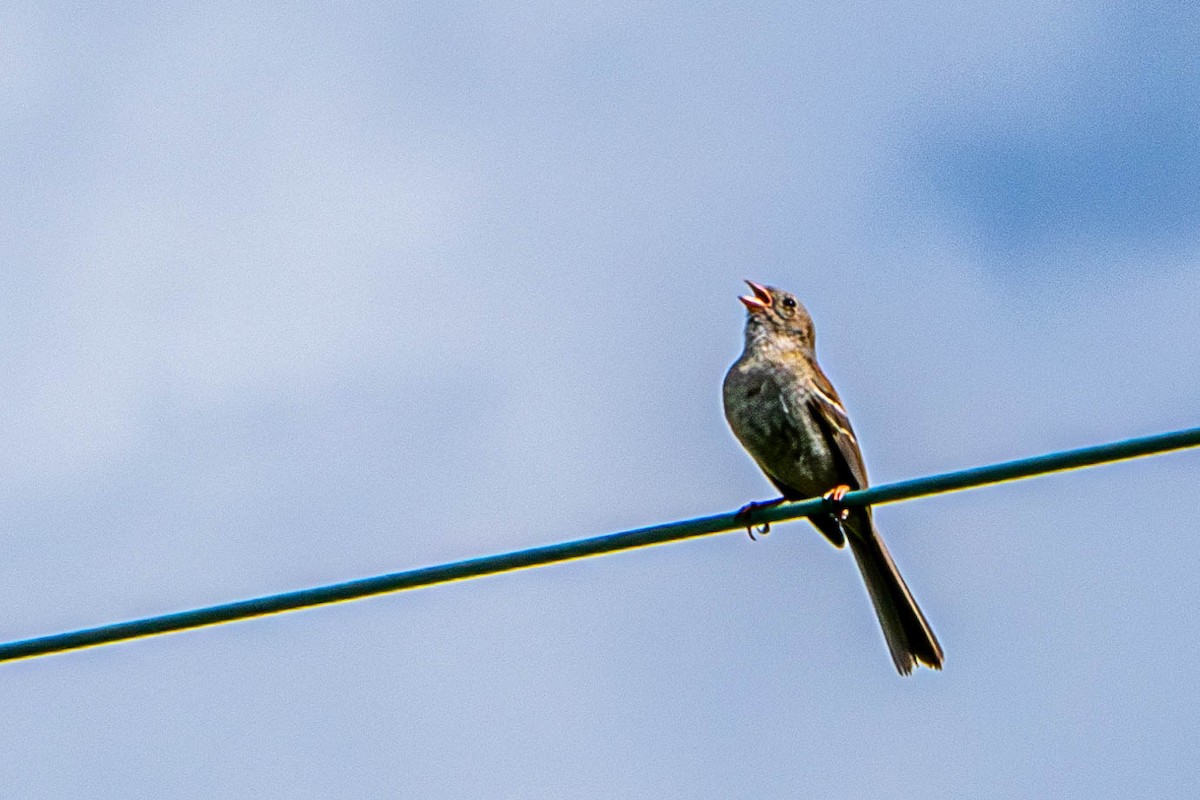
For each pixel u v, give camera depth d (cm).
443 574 940
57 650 916
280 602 924
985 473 926
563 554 959
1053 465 912
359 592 930
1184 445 872
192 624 919
